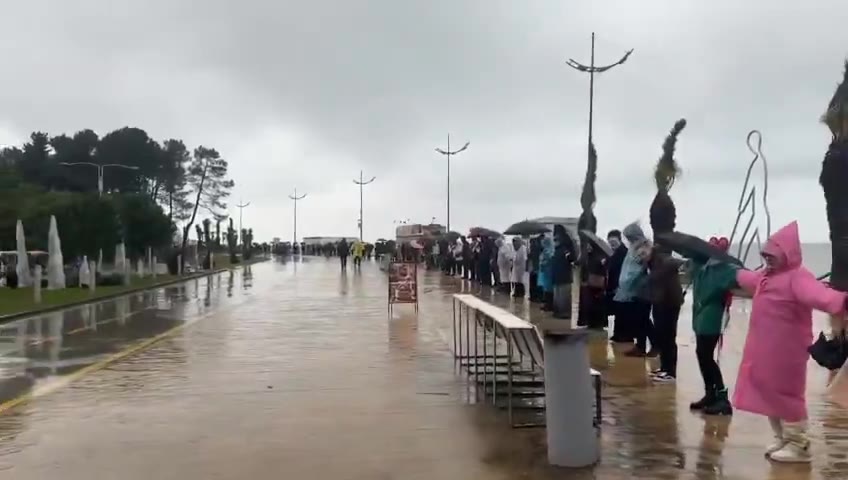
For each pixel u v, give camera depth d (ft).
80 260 141.08
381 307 79.05
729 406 29.71
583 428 23.24
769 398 23.29
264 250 437.58
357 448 25.52
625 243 52.29
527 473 22.57
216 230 324.60
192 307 84.33
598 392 28.07
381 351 47.47
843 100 39.75
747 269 28.89
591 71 107.24
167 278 147.02
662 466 23.07
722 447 25.04
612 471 22.63
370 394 34.27
